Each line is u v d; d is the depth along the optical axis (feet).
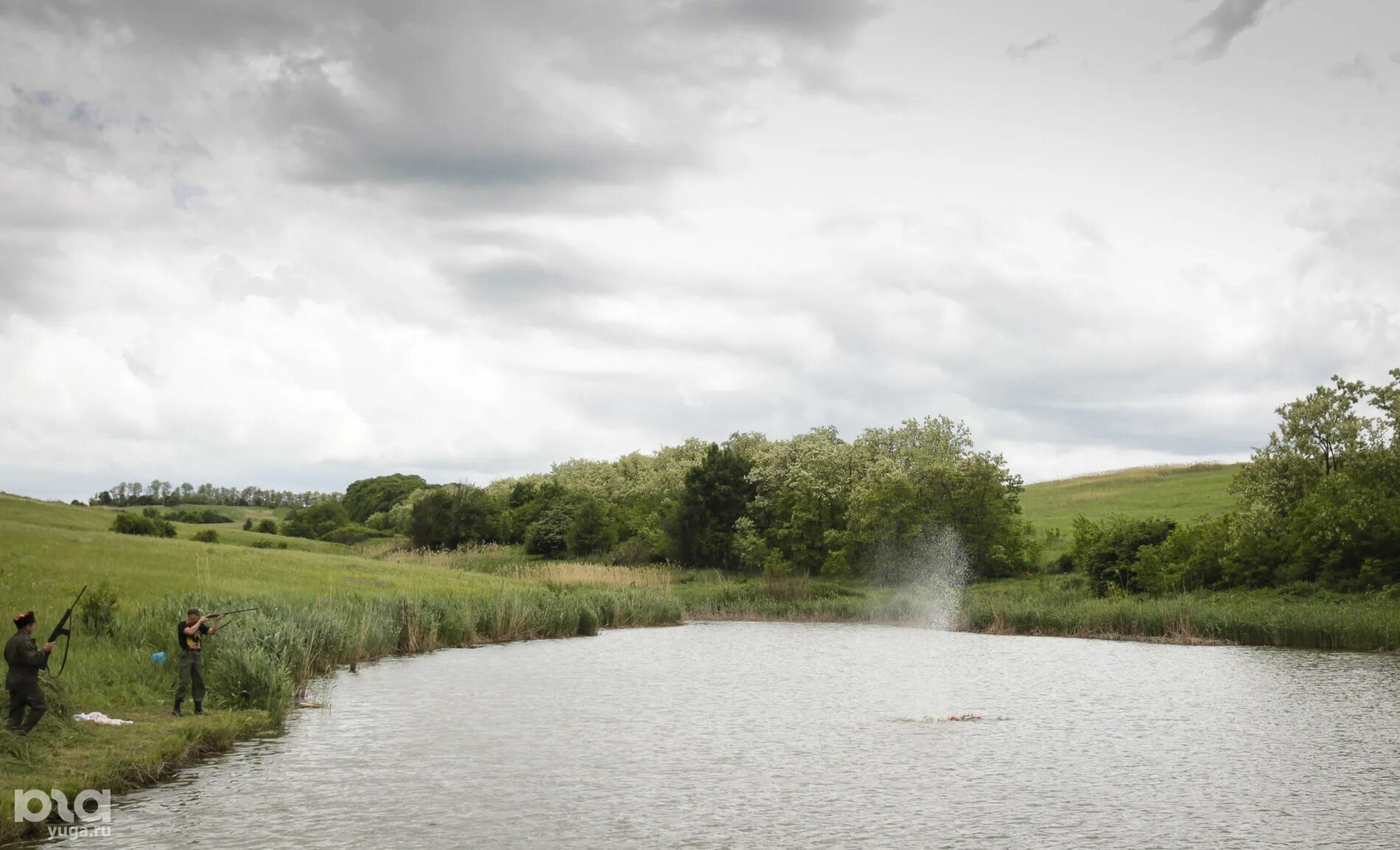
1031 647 153.58
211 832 49.14
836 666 126.52
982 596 215.10
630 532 370.53
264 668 81.87
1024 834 51.16
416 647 144.77
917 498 252.21
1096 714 88.28
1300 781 62.85
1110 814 55.06
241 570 177.68
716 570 303.89
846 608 221.05
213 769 62.80
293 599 140.05
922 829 52.01
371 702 92.68
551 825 51.78
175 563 171.12
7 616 96.89
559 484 433.89
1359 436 182.70
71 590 124.06
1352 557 172.04
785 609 226.58
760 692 101.91
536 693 99.86
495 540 398.42
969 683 109.70
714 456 327.06
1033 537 266.16
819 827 52.11
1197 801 57.98
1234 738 77.36
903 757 69.87
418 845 47.91
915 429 298.97
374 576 201.05
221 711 76.48
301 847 46.93
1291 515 183.62
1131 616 169.58
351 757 67.41
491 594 188.55
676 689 103.76
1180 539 196.13
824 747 73.41
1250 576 184.24
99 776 54.39
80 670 79.56
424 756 68.08
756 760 68.59
